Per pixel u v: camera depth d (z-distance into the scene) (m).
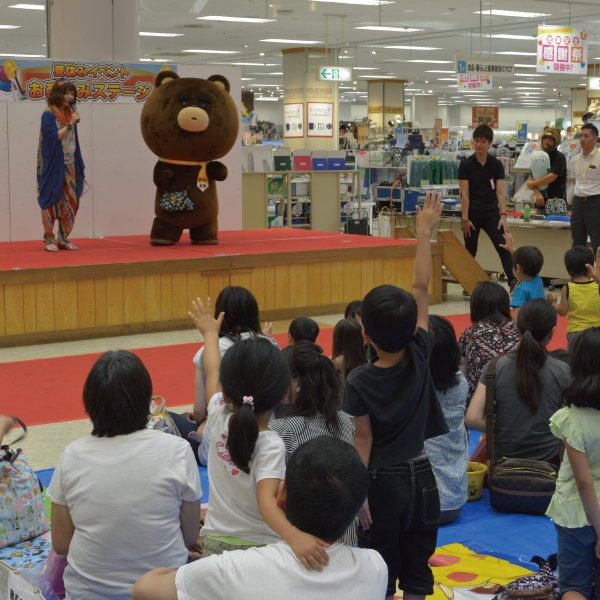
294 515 1.54
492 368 3.67
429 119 42.72
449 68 30.47
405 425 2.26
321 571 1.51
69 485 2.09
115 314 7.38
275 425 2.38
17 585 2.06
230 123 8.38
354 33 21.94
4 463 2.83
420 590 2.34
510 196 13.06
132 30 10.20
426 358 2.28
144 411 2.14
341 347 3.50
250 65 29.61
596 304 5.28
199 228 8.85
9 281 6.82
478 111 23.23
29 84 9.65
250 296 3.47
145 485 2.07
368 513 2.26
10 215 9.75
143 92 10.35
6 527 2.78
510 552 3.11
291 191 13.62
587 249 5.33
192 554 2.62
